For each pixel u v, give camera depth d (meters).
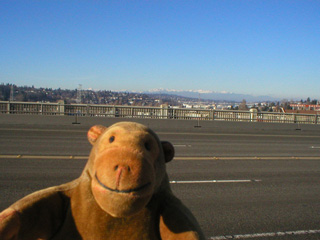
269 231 5.18
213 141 16.06
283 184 8.19
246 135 19.73
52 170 8.52
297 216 5.91
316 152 13.95
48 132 16.77
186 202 6.47
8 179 7.51
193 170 9.30
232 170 9.52
